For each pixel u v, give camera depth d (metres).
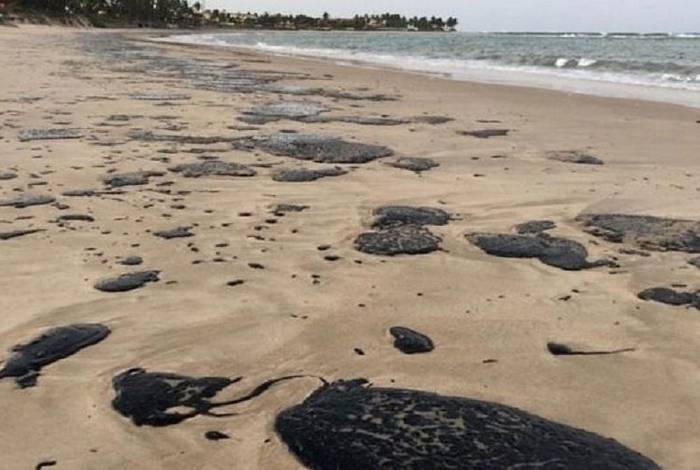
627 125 8.76
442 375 2.55
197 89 12.63
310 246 3.96
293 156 6.37
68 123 8.02
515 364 2.64
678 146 7.24
